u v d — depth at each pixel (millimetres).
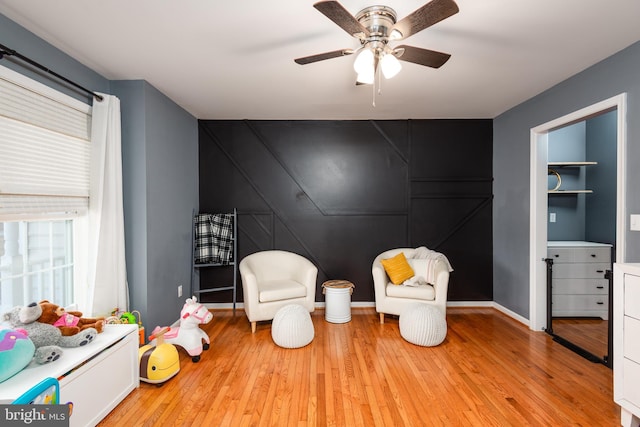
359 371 2453
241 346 2914
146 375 2248
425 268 3463
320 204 4109
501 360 2625
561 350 2807
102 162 2473
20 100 1934
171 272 3291
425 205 4105
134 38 2135
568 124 2904
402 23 1558
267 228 4105
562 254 3545
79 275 2471
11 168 1901
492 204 4086
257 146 4090
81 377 1741
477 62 2512
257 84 2934
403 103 3496
